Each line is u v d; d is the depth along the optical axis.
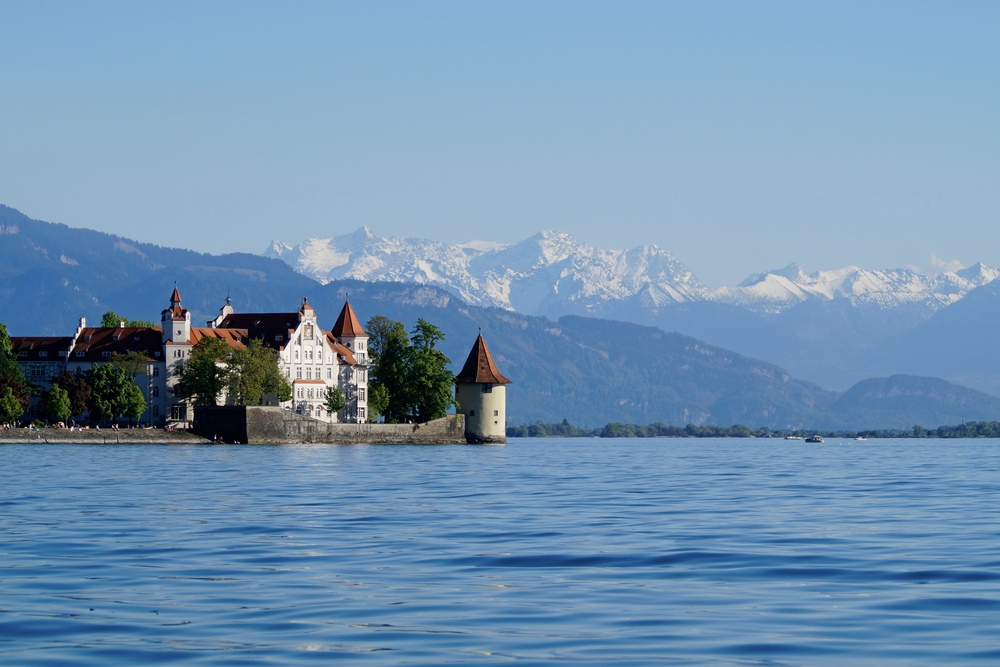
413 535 109.38
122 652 60.72
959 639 63.50
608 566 89.50
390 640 63.62
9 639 63.66
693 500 153.25
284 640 63.56
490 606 73.12
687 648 61.75
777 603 73.94
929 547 100.25
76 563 90.38
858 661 58.94
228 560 92.38
